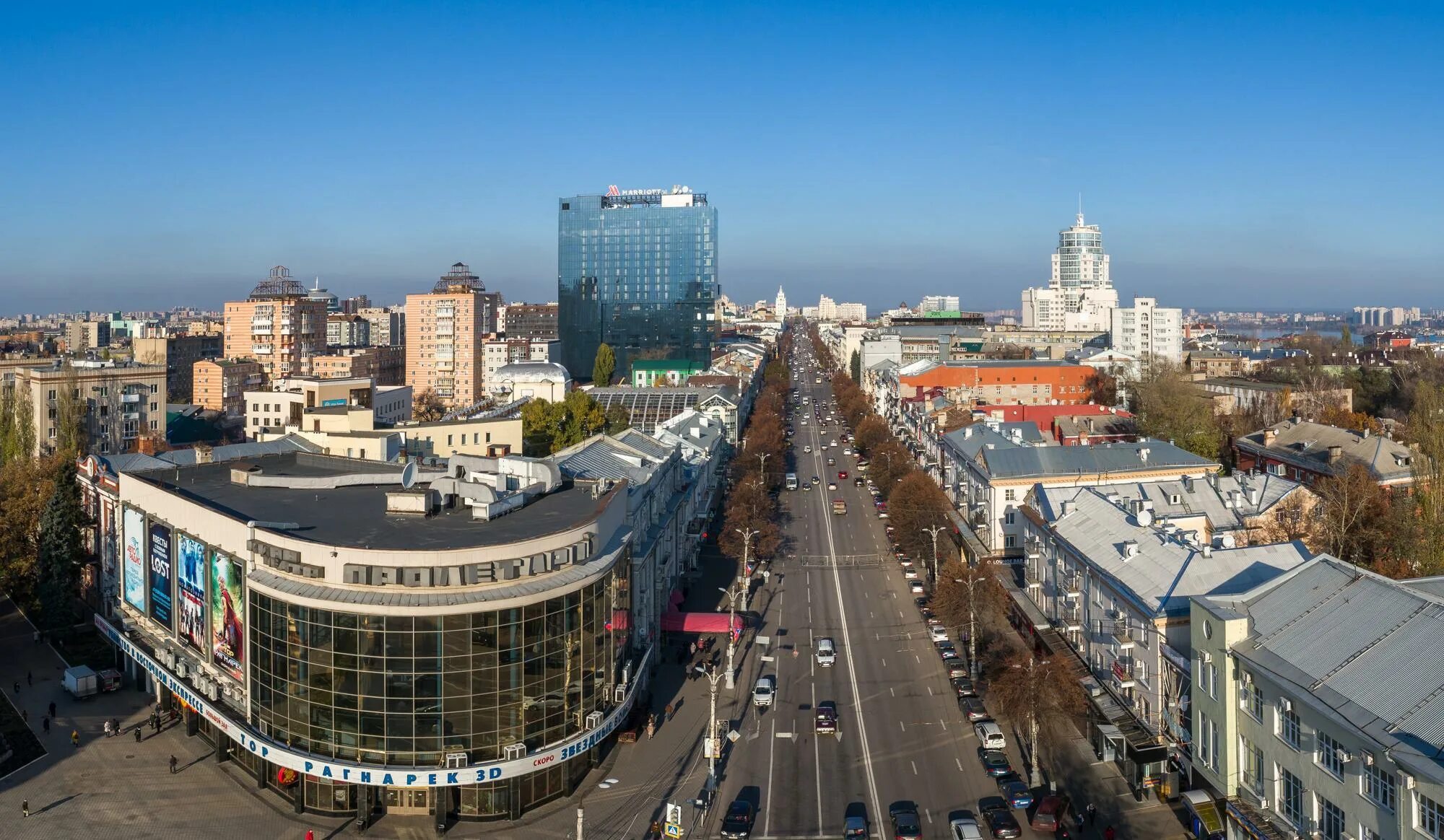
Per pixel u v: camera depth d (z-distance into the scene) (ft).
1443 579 262.06
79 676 363.76
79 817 276.62
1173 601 296.10
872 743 324.60
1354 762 205.36
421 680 260.83
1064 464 508.53
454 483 330.13
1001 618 435.53
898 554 552.82
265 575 277.64
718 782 297.94
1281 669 232.73
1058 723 337.72
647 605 377.50
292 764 269.23
